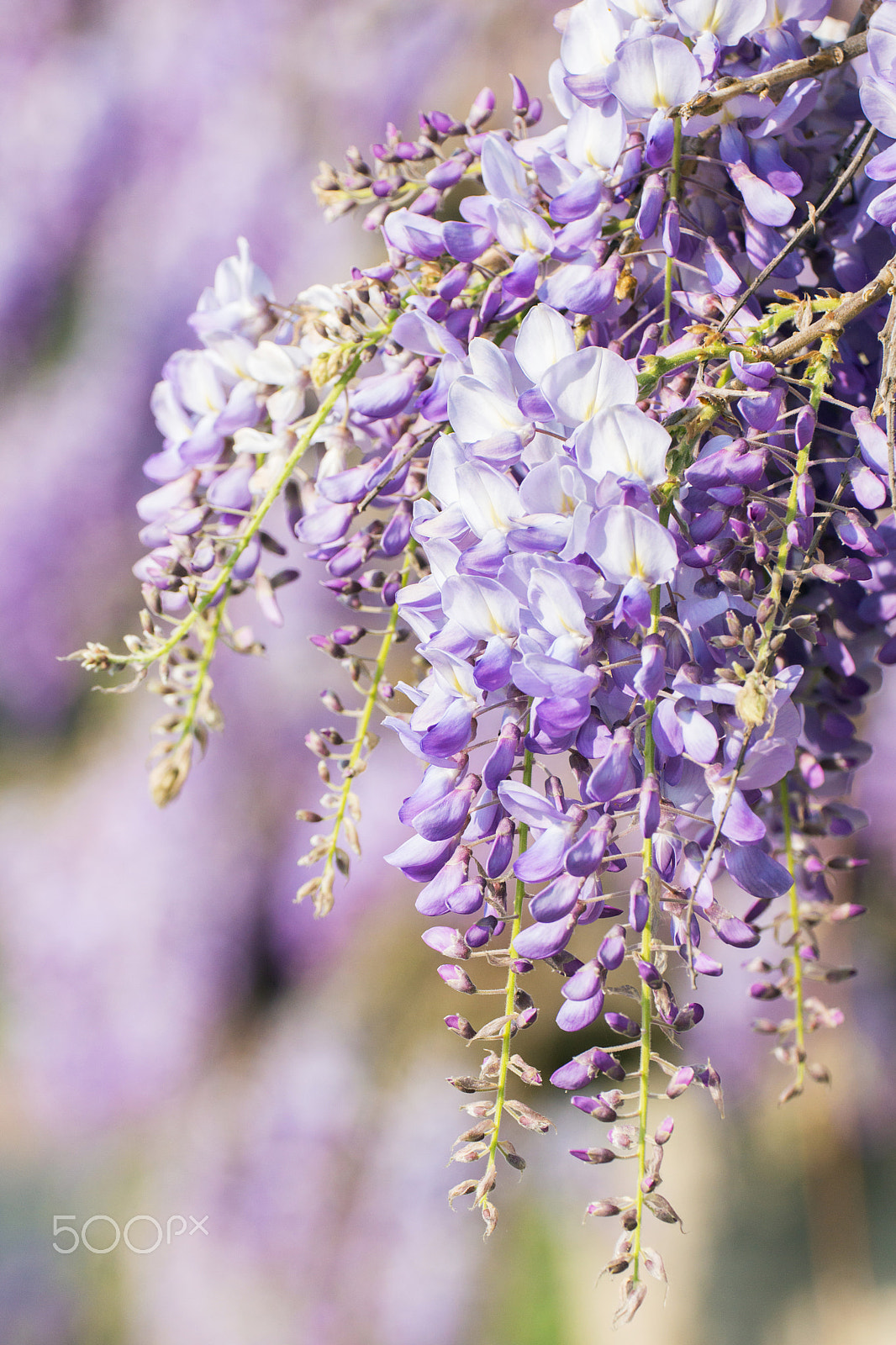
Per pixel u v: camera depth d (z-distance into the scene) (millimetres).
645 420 959
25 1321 3557
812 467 1014
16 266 4312
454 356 1005
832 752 1043
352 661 1054
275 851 3682
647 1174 948
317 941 3496
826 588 1021
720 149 1007
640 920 952
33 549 4336
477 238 1009
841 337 1018
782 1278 3279
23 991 3820
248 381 1071
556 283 997
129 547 4363
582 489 961
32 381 4527
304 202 3453
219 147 3691
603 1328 3250
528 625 962
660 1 1008
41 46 4422
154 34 4078
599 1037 3160
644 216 994
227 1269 3199
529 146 1027
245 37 3562
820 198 1030
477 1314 3160
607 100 1000
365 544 1040
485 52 2689
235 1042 3645
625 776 952
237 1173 3289
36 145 4293
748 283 1021
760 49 1009
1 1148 3939
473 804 982
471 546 983
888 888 2977
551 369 970
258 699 3592
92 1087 3652
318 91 3363
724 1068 3012
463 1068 3287
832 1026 1031
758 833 957
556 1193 3410
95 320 4320
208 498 1065
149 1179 3598
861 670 1048
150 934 3646
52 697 4648
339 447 1052
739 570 975
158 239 3949
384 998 3373
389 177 1066
